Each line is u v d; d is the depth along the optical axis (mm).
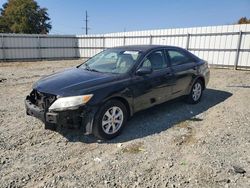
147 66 4367
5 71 12969
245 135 3949
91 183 2664
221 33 12523
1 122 4500
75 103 3355
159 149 3463
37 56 20781
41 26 44969
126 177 2779
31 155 3289
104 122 3660
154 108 4762
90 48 21578
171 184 2646
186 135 3945
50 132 4051
